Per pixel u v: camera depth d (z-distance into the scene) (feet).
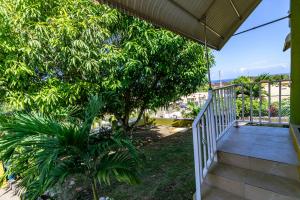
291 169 6.56
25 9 10.62
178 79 18.48
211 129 8.07
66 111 11.14
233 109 11.66
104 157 7.79
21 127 6.50
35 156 6.69
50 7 12.11
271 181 6.57
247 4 9.42
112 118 18.62
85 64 12.07
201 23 9.05
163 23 7.59
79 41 11.37
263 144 8.68
